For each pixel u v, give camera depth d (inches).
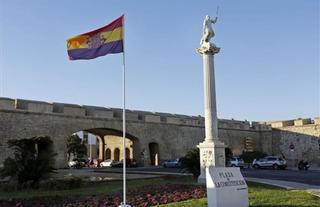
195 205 495.2
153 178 1047.6
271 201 519.2
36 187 770.2
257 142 2758.4
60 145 1882.4
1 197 619.8
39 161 780.0
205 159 818.8
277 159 1987.0
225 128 2605.8
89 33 538.6
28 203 565.0
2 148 1674.5
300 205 489.4
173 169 1792.6
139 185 791.7
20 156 777.6
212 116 828.0
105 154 2684.5
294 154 2529.5
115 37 523.2
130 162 2187.5
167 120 2385.6
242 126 2706.7
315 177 1107.9
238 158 2139.5
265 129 2723.9
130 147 2474.2
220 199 420.2
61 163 1873.8
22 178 766.5
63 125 1909.4
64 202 567.2
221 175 433.7
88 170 1705.2
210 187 423.8
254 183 834.8
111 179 997.8
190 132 2491.4
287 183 850.1
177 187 697.6
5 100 1711.4
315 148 2416.3
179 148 2416.3
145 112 2304.4
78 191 710.5
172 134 2395.4
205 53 839.1
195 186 706.8
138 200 563.2
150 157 2348.7
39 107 1824.6
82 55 538.6
